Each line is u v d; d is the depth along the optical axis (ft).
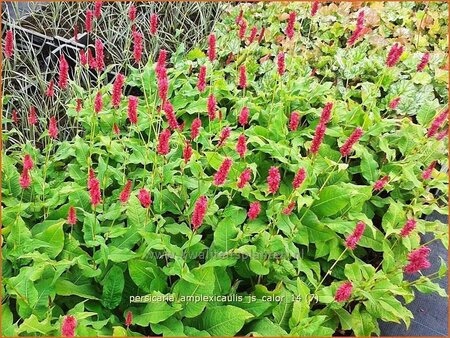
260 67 4.05
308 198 2.64
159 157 3.00
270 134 3.24
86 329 2.02
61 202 2.75
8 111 3.33
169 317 2.24
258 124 3.52
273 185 2.20
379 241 2.85
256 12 4.77
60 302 2.32
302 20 4.70
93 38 4.19
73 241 2.46
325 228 2.74
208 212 2.61
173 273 2.23
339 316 2.48
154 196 2.77
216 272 2.43
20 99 3.36
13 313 2.30
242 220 2.72
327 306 2.48
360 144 3.39
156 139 2.97
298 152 3.14
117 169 2.89
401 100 3.76
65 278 2.36
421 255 2.06
